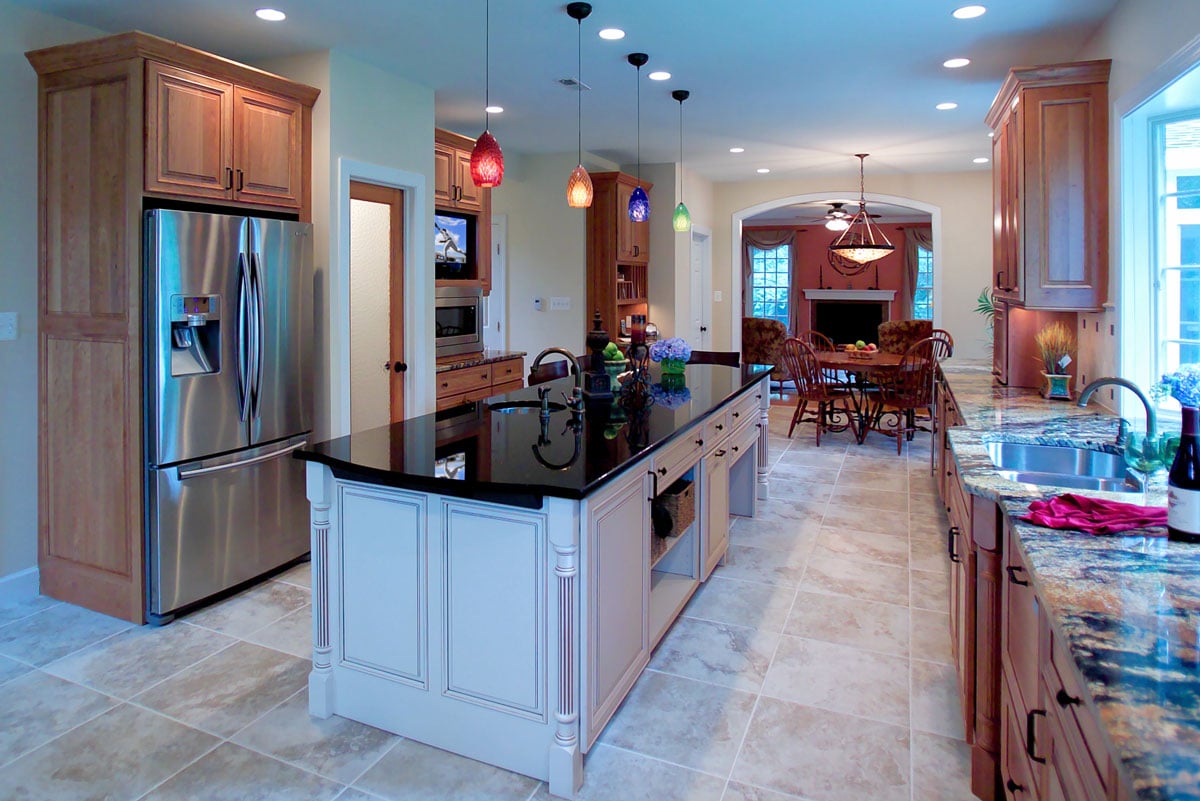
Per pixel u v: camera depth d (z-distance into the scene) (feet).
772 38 12.84
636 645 8.51
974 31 12.52
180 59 10.58
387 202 14.89
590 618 7.20
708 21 12.01
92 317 10.77
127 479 10.62
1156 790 2.64
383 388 14.96
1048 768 4.64
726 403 12.13
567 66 14.30
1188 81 8.71
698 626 10.63
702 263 29.45
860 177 28.25
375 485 7.80
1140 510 5.92
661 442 8.83
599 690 7.48
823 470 19.85
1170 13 8.86
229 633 10.39
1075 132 11.28
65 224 10.94
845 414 27.91
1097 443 9.09
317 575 8.22
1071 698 3.99
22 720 8.28
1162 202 10.27
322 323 13.25
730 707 8.56
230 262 11.16
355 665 8.17
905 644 10.06
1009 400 12.58
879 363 22.72
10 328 11.14
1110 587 4.56
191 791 7.11
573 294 23.22
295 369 12.39
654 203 25.71
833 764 7.52
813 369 22.88
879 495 17.40
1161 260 10.32
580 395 11.27
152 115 10.27
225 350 11.19
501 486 6.87
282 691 8.88
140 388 10.45
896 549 13.78
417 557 7.66
